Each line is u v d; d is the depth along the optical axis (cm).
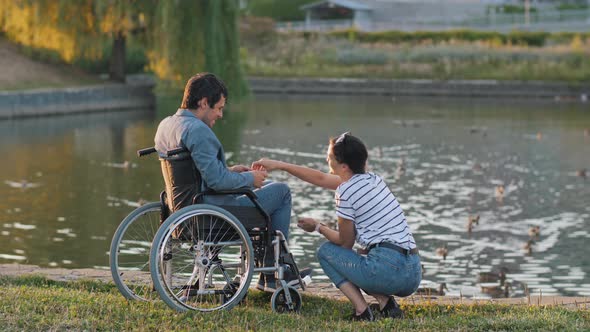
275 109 5319
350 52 7338
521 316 852
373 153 3438
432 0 10875
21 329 759
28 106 4653
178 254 923
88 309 827
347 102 5944
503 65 7025
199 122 847
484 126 4478
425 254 1838
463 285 1580
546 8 10919
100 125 4312
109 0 4794
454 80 6788
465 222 2172
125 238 1678
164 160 862
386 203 864
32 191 2494
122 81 5478
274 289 901
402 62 7188
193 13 4762
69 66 5491
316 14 10919
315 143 3709
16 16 5109
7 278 1023
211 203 859
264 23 7906
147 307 845
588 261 1778
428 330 802
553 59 7056
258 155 3325
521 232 2062
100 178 2736
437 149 3581
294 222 2102
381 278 842
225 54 4828
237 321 806
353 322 830
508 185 2739
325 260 869
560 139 3959
